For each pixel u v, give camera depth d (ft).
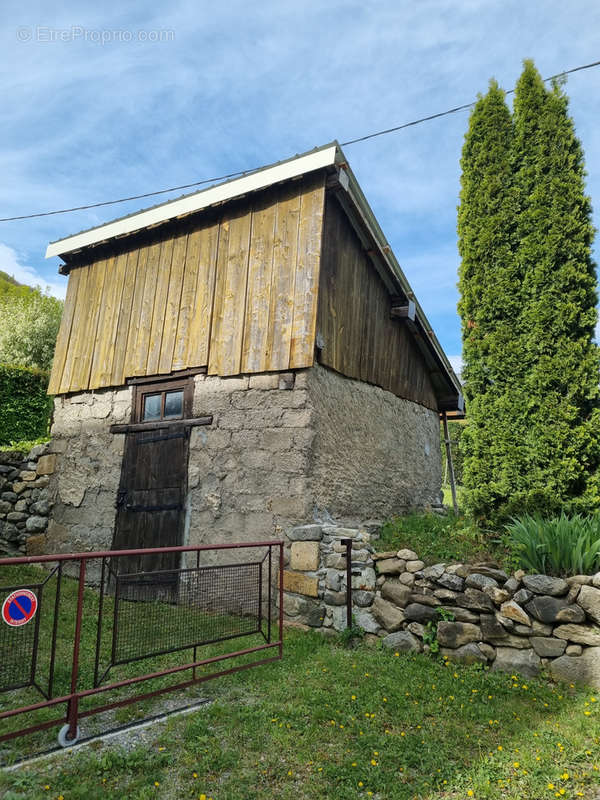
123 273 23.88
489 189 21.50
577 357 18.97
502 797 7.57
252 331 18.92
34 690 10.91
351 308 21.47
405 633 13.79
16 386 36.86
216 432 19.13
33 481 24.97
